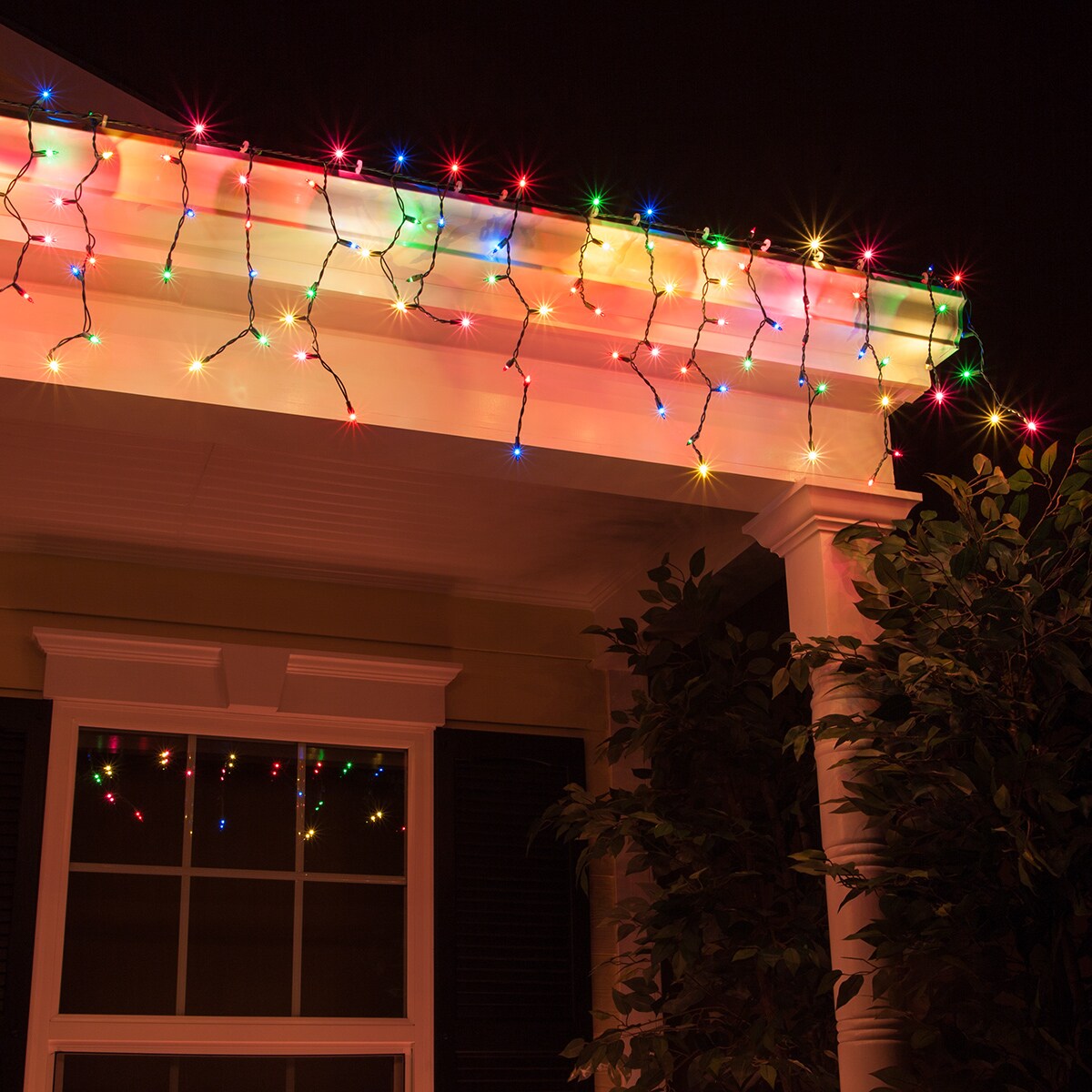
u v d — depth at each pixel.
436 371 2.95
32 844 3.71
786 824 3.60
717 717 3.50
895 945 2.57
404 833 4.19
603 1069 4.05
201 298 2.79
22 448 3.52
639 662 3.68
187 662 4.06
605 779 4.44
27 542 4.01
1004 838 2.54
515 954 4.11
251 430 2.85
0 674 3.90
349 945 4.01
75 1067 3.60
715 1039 3.55
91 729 3.95
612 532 4.08
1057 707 2.58
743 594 4.23
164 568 4.17
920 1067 2.75
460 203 2.88
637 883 4.23
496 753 4.30
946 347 3.28
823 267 3.14
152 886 3.87
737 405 3.20
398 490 3.79
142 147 2.68
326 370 2.86
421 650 4.37
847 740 2.76
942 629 2.69
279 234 2.77
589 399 3.06
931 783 2.60
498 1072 3.95
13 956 3.58
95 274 2.71
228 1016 3.79
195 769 4.04
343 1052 3.85
